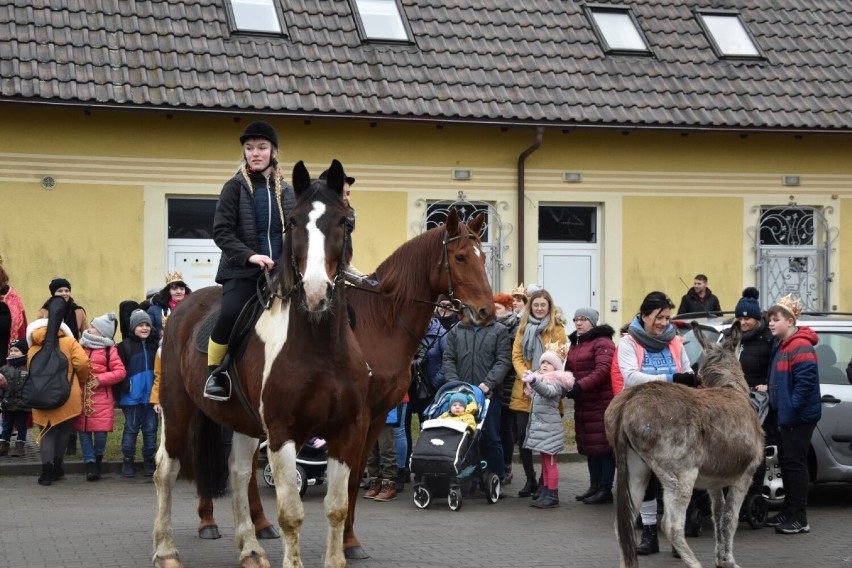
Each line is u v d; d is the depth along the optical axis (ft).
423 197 63.21
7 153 56.85
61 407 41.52
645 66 66.90
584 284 66.90
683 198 67.51
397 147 62.75
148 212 59.06
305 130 61.11
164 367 28.78
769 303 69.15
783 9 73.87
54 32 57.67
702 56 68.64
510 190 64.80
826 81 69.10
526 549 31.27
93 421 42.45
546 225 66.33
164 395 28.58
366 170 62.28
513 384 40.78
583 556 30.48
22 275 57.06
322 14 63.57
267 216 26.81
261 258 25.26
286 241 24.12
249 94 57.57
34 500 38.50
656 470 26.58
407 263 30.53
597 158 66.13
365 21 64.23
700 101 65.46
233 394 26.02
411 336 30.42
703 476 27.14
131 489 40.98
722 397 27.86
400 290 30.27
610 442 27.40
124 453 43.42
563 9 69.21
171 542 27.94
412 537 32.89
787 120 65.57
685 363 34.04
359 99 59.31
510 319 42.04
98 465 42.73
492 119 60.59
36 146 57.21
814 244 70.33
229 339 25.71
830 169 69.97
